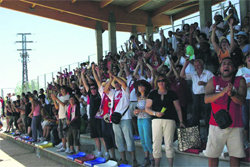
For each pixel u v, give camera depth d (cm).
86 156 655
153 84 582
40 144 924
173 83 550
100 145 671
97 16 1440
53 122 977
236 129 335
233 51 506
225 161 399
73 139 730
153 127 449
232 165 344
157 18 1702
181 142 460
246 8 928
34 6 1412
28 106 1163
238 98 325
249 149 382
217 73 525
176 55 740
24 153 1007
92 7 1420
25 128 1214
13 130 1551
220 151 350
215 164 356
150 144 497
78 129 726
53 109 934
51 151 796
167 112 442
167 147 442
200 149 454
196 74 523
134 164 534
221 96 332
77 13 1351
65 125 740
